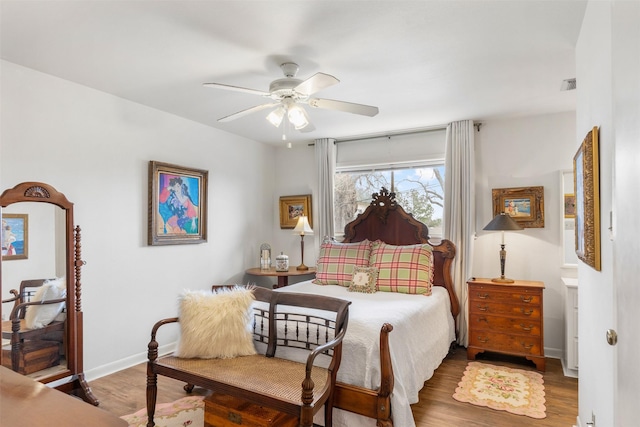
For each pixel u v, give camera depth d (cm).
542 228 384
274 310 258
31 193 246
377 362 224
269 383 208
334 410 226
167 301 377
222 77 286
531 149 392
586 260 180
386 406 207
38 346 253
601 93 160
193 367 230
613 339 129
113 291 328
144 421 244
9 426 99
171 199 381
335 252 416
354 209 496
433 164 450
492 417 254
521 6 193
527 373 330
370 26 212
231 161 464
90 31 217
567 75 284
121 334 333
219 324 247
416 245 389
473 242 401
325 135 479
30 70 272
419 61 259
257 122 416
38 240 254
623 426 88
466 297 397
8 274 240
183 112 379
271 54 247
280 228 535
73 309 268
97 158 317
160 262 371
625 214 86
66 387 262
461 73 280
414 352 266
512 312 350
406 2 190
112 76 286
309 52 244
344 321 229
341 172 506
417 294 352
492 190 406
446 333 353
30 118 272
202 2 189
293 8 194
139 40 228
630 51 80
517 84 303
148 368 236
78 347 272
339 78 288
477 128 416
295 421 218
